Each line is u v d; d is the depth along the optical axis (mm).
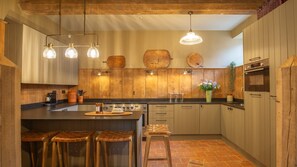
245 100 3789
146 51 5688
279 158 1276
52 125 2938
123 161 2863
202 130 5156
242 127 3918
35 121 2926
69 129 2930
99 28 5496
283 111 1243
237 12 3637
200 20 4887
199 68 5715
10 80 934
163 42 5711
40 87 4363
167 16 4598
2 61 930
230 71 5668
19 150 980
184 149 4312
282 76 1264
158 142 4844
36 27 4102
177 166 3369
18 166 969
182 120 5168
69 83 5125
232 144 4488
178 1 3492
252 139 3518
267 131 3057
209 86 5422
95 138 2699
